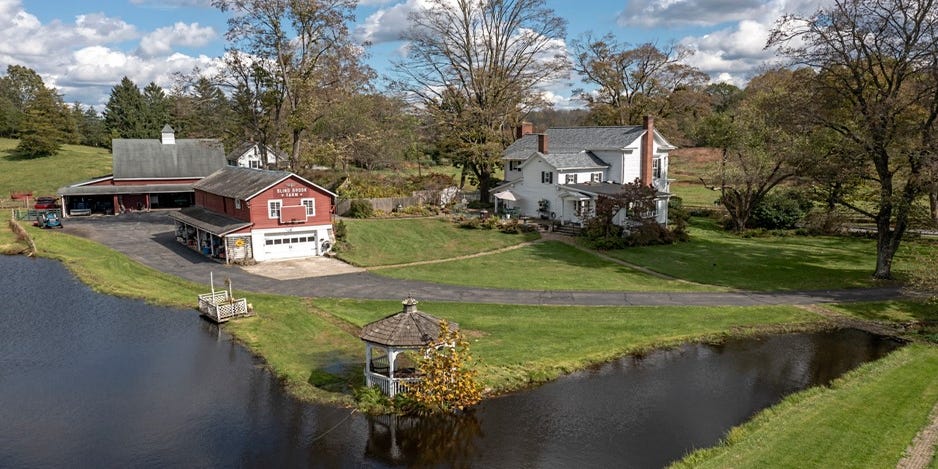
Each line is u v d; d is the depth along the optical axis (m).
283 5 51.62
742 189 58.56
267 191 43.62
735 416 20.88
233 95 54.25
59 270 40.50
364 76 56.19
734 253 46.72
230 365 25.38
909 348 26.70
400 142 82.81
